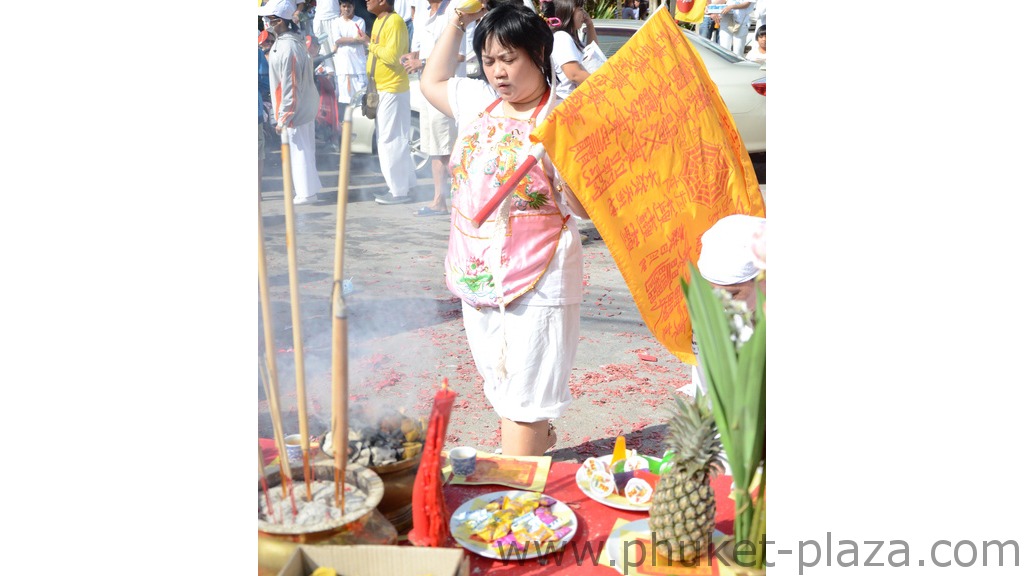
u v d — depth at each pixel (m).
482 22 2.49
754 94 7.24
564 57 4.67
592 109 2.28
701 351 1.48
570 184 2.28
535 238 2.60
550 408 2.72
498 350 2.72
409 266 5.28
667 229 2.39
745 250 1.87
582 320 4.78
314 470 1.65
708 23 9.48
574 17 4.75
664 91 2.38
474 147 2.63
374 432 1.71
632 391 3.90
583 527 1.74
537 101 2.57
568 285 2.65
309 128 6.39
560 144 2.26
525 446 2.75
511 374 2.70
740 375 1.44
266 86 6.16
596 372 4.11
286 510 1.56
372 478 1.61
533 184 2.54
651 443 3.41
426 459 1.60
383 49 6.41
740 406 1.44
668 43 2.45
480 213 2.37
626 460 1.92
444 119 6.34
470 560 1.64
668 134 2.36
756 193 2.51
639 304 2.39
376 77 6.49
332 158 7.50
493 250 2.60
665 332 2.46
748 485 1.48
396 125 6.58
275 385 1.54
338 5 7.07
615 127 2.30
